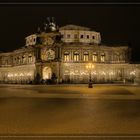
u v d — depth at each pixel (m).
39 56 108.62
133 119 19.33
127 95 41.22
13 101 32.53
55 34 107.31
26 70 116.81
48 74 110.25
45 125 17.05
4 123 17.77
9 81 125.00
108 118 19.77
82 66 107.81
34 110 24.20
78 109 24.80
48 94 43.38
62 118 19.81
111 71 111.00
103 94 43.22
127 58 112.06
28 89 59.56
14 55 123.94
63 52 108.06
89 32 118.56
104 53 111.50
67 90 54.62
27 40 128.00
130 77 110.69
